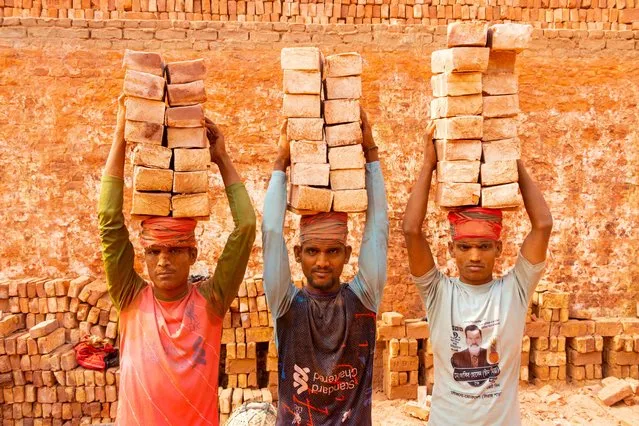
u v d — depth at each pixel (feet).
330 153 8.72
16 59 19.90
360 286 9.28
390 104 21.15
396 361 18.99
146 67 8.27
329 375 8.87
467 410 8.89
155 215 8.45
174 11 22.90
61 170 20.22
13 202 20.11
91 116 20.25
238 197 9.05
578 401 18.84
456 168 8.73
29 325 18.37
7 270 20.12
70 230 20.31
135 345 8.75
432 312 9.44
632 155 22.02
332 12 23.61
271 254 8.91
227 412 17.34
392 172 21.21
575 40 21.77
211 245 20.76
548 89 21.72
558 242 21.91
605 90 21.86
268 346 18.92
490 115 8.74
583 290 21.99
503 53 8.75
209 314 8.97
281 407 9.09
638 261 22.12
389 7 23.89
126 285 9.01
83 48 20.13
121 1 22.68
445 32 21.30
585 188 21.94
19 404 17.29
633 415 17.85
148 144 8.25
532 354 20.38
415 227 9.21
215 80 20.65
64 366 17.21
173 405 8.49
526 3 24.31
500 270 21.76
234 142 20.77
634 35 21.91
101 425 15.12
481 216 8.88
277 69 20.83
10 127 19.98
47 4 22.45
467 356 9.05
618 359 20.06
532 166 21.75
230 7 23.16
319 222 8.77
